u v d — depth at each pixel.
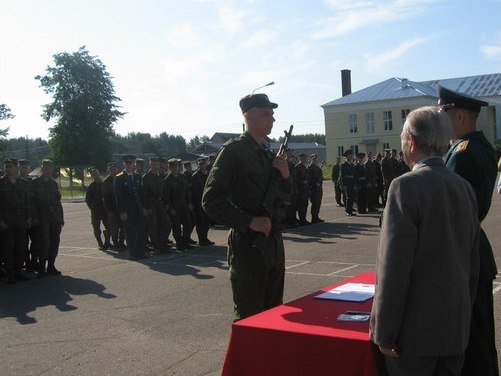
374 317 2.57
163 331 6.09
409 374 2.58
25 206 9.53
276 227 3.93
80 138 58.78
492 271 3.27
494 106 55.91
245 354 2.98
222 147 3.95
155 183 11.59
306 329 2.87
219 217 3.78
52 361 5.32
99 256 12.01
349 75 60.97
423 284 2.56
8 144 61.53
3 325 6.67
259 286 3.81
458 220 2.66
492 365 3.16
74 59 59.69
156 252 11.73
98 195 13.01
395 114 53.53
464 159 3.37
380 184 20.55
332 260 9.94
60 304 7.62
